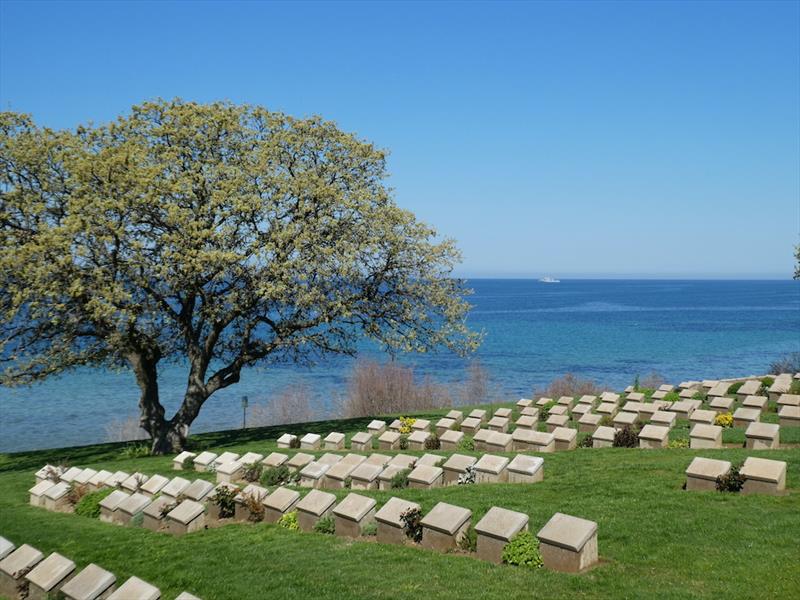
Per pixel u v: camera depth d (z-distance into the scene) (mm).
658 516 14336
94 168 25547
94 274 24859
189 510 16547
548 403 33375
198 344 29891
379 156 30531
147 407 29609
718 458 19094
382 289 31625
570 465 19922
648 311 185500
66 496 20172
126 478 20641
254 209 27016
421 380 65875
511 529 12820
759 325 135500
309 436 26656
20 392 60906
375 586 11867
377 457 20453
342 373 73750
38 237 24656
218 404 56281
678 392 33625
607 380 66312
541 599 10898
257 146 29578
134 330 27562
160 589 12906
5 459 30859
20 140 26719
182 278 26484
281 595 11906
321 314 28516
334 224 27672
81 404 55656
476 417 30094
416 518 14336
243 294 27688
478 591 11328
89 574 12398
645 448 22109
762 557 11977
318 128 30094
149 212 26375
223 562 13852
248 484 20406
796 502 14672
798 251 46031
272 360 35906
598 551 12938
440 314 31125
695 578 11422
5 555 14258
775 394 29641
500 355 87250
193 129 27828
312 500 16078
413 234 30078
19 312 26672
